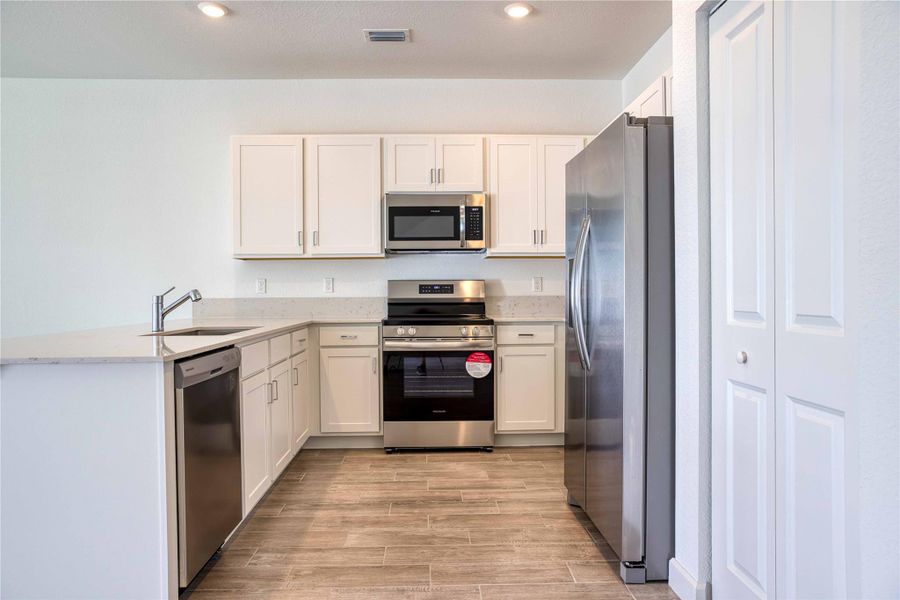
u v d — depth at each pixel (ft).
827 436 3.77
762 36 4.42
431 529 7.33
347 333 11.01
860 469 3.43
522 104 12.26
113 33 9.69
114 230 11.94
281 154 11.14
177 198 12.01
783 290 4.21
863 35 3.37
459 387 10.95
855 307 3.49
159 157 11.96
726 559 5.10
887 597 3.29
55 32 9.62
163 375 5.02
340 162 11.21
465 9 8.95
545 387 11.18
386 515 7.80
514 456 10.72
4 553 5.02
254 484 7.38
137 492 5.04
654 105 7.84
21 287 11.84
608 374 6.40
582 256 6.98
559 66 11.48
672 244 5.95
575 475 7.75
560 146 11.45
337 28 9.59
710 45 5.26
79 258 11.91
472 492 8.72
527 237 11.44
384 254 11.38
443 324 10.90
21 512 5.02
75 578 5.05
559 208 11.46
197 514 5.57
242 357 6.88
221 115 12.00
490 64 11.32
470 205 11.19
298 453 11.00
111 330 8.37
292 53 10.62
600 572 6.22
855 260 3.49
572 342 7.86
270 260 12.16
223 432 6.26
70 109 11.82
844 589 3.63
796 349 4.07
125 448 5.04
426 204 11.18
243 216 11.16
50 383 5.01
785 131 4.16
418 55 10.81
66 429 5.02
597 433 6.80
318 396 11.02
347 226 11.24
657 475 6.00
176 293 12.07
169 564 5.09
